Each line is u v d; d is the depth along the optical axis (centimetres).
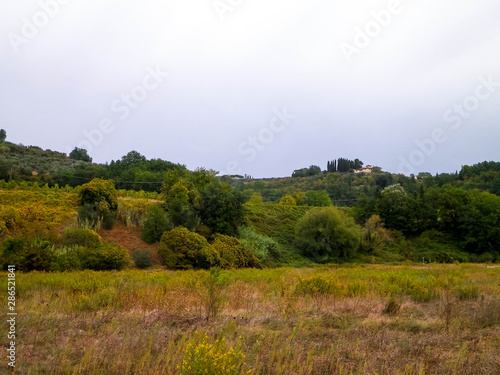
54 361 585
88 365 552
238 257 3184
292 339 689
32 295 1155
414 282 1398
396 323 845
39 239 2466
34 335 718
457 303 1041
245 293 1204
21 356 601
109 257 2484
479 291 1279
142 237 3188
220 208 3631
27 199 3391
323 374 562
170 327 795
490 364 596
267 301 1086
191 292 1126
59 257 2322
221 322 822
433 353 648
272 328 805
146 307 955
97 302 980
